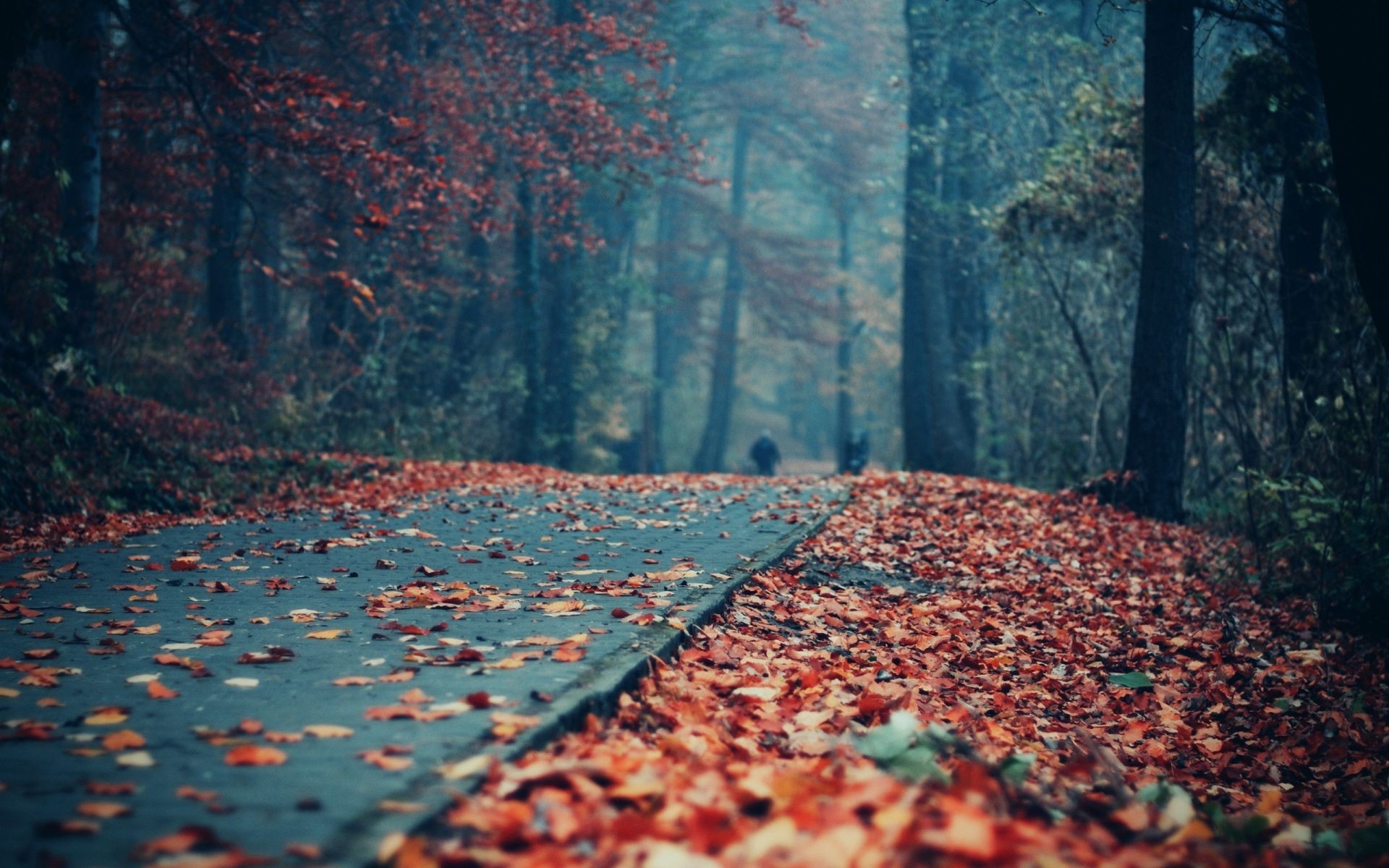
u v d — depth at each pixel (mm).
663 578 7402
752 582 7707
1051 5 21656
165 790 3318
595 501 12852
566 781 3414
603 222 35906
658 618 5922
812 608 7477
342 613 6242
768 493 13945
